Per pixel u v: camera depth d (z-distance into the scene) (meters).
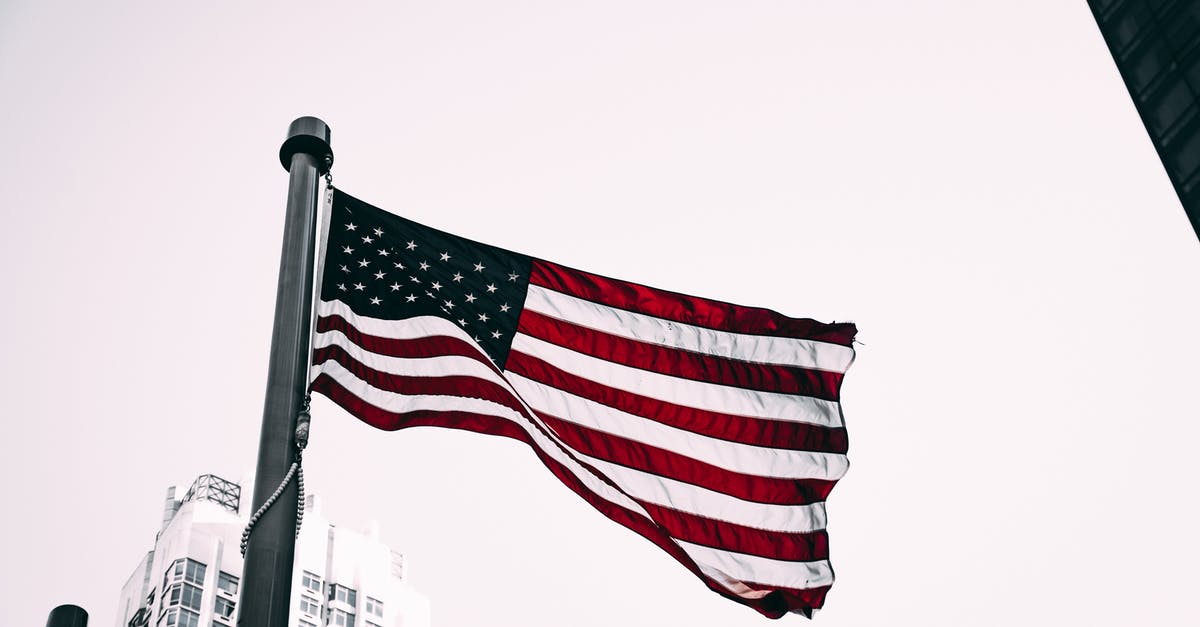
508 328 19.80
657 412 20.53
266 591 11.70
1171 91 46.22
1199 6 45.38
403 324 18.41
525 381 19.53
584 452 19.81
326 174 16.20
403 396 17.95
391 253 18.88
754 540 20.45
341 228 18.39
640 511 20.28
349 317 17.91
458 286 19.47
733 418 21.06
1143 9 48.62
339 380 17.33
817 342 22.11
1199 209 44.09
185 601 119.69
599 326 20.75
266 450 12.70
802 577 20.58
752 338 21.72
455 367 18.69
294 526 12.39
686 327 21.31
